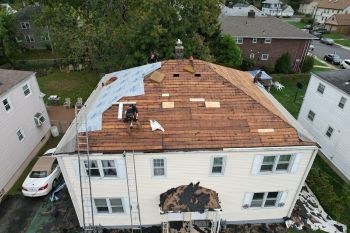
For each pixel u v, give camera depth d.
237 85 15.74
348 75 22.89
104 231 15.97
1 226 16.20
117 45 32.84
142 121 13.70
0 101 18.11
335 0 80.06
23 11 47.84
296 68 43.16
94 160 13.22
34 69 42.06
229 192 14.94
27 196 17.95
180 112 14.04
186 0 28.25
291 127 13.89
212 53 35.69
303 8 95.38
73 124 15.05
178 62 16.47
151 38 27.81
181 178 14.22
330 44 57.97
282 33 41.00
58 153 12.82
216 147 13.11
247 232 16.00
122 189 14.35
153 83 15.12
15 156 19.75
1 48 42.41
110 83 18.03
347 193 19.30
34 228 16.06
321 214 17.36
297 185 15.04
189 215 15.16
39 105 23.22
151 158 13.27
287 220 16.64
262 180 14.58
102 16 34.62
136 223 15.90
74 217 16.69
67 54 42.56
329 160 22.44
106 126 13.41
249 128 13.71
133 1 34.09
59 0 35.78
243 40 40.94
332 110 21.92
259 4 96.06
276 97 33.47
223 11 58.81
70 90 34.94
